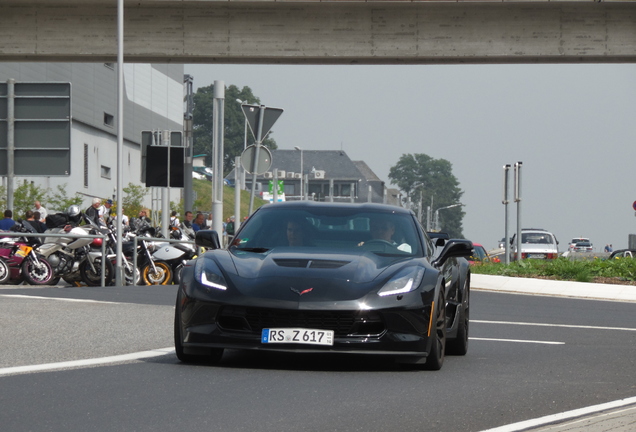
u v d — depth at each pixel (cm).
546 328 4409
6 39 9669
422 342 2717
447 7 9644
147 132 10938
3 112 7031
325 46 9669
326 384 2472
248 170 6588
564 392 2436
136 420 1931
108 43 9681
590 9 9675
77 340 3291
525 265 8862
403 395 2325
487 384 2548
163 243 7338
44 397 2194
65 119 7025
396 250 3048
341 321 2658
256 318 2673
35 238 6719
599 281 7894
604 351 3472
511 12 9675
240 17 9650
